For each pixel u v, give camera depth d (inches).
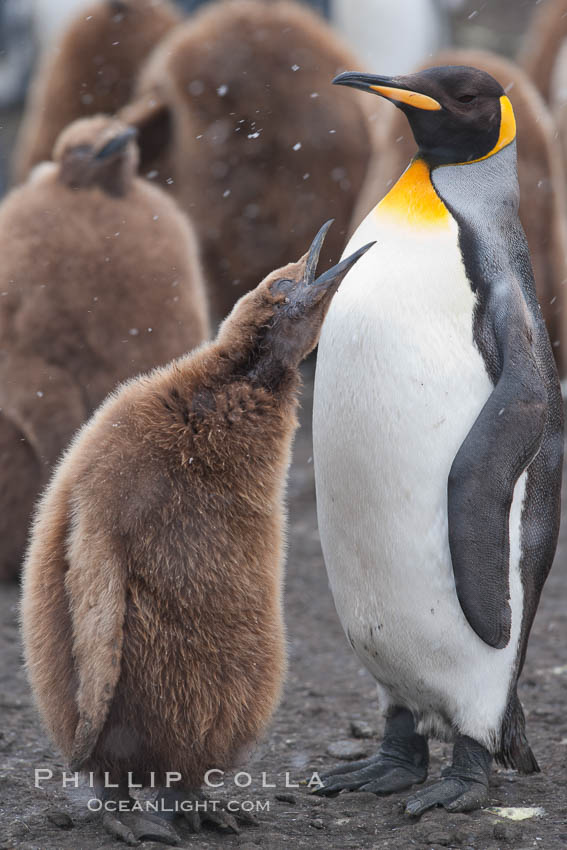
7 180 1374.3
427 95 405.7
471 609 372.5
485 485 370.0
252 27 919.0
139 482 343.3
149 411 355.6
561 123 1163.9
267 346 363.9
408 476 387.9
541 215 863.1
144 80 966.4
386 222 405.4
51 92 1022.4
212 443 352.2
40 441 595.8
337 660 589.0
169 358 594.9
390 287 390.6
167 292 596.7
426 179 409.1
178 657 345.4
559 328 904.3
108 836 351.3
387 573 396.8
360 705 521.7
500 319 389.1
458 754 399.5
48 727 352.2
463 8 2194.9
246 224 964.6
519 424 372.2
